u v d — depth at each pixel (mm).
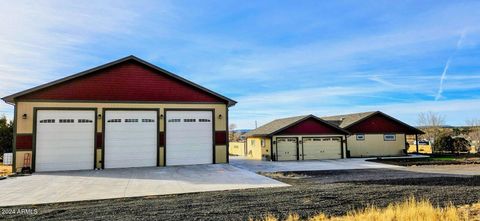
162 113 16875
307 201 7637
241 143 32906
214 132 17656
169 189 9891
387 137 26922
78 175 13242
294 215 6254
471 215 6086
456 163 19422
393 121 27234
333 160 22359
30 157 14727
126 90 16469
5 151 21172
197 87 17594
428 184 10383
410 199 7508
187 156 17078
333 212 6520
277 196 8375
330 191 9039
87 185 10703
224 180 11836
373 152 26375
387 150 26766
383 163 19734
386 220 5762
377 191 8945
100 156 15688
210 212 6605
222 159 17641
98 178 12328
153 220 5980
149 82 16906
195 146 17281
